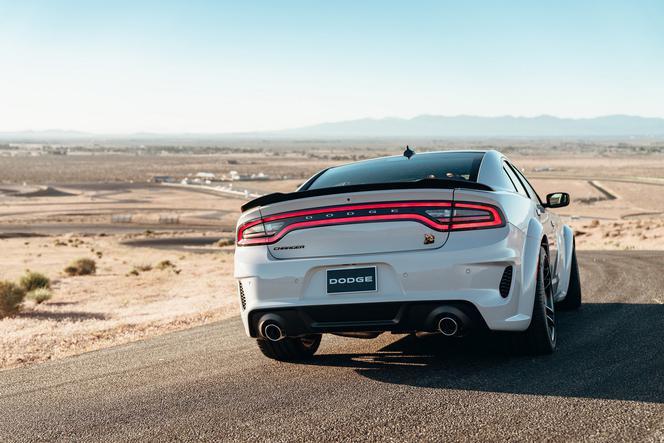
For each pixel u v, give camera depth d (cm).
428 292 452
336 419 374
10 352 774
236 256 504
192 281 1998
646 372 441
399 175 536
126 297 1606
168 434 370
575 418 352
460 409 379
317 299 469
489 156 568
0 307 1253
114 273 2736
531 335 493
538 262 495
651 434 323
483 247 450
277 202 481
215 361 572
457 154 579
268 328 491
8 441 381
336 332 479
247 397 436
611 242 2998
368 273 462
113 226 9950
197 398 444
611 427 336
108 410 431
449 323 453
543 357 502
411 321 460
